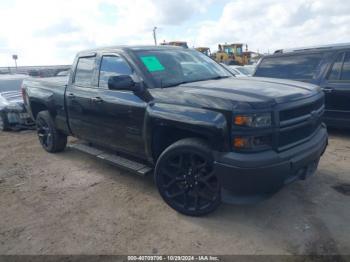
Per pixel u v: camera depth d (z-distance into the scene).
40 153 6.09
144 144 3.77
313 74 6.40
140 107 3.65
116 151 4.48
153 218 3.48
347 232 3.05
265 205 3.62
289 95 3.13
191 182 3.36
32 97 5.93
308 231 3.10
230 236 3.08
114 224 3.41
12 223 3.54
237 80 3.92
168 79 3.82
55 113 5.41
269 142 2.91
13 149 6.48
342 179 4.23
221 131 2.91
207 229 3.22
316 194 3.84
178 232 3.19
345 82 5.94
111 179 4.64
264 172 2.82
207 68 4.40
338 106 6.07
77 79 4.93
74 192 4.25
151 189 4.24
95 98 4.34
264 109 2.85
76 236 3.22
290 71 6.79
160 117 3.38
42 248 3.06
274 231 3.13
